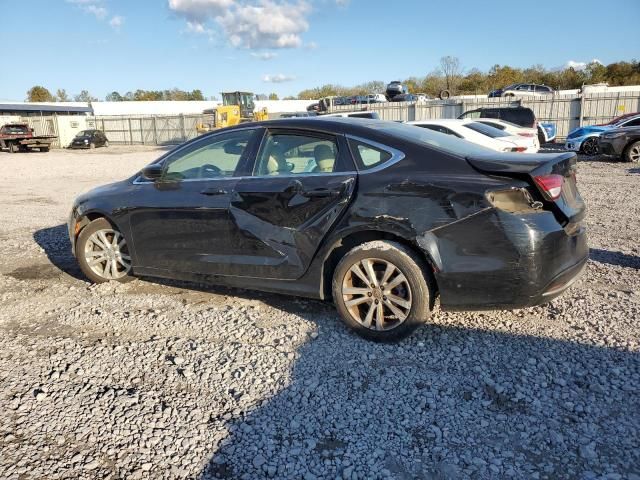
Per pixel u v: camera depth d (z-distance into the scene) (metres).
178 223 4.49
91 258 5.22
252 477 2.46
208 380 3.32
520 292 3.36
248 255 4.17
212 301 4.70
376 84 75.50
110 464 2.56
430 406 2.96
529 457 2.53
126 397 3.13
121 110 64.31
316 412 2.95
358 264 3.71
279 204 3.98
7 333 4.09
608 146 15.84
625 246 6.10
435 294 3.69
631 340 3.62
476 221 3.36
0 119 44.62
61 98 96.69
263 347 3.73
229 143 4.42
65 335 4.04
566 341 3.66
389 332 3.66
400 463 2.52
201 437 2.76
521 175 3.34
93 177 17.97
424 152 3.66
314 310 4.40
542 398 3.00
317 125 4.06
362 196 3.67
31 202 11.71
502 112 19.70
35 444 2.71
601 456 2.51
